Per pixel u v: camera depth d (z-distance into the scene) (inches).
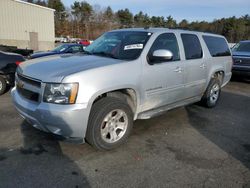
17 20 1037.2
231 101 269.6
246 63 374.6
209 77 213.6
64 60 143.9
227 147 150.4
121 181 112.1
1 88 267.9
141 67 145.9
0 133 156.5
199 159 134.0
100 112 128.9
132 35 167.2
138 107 150.6
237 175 119.8
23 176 113.0
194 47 195.5
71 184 108.9
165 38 168.6
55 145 142.8
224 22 2763.3
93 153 135.7
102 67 129.1
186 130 175.0
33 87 126.4
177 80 173.2
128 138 156.4
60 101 117.6
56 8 2864.2
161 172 120.1
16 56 281.0
